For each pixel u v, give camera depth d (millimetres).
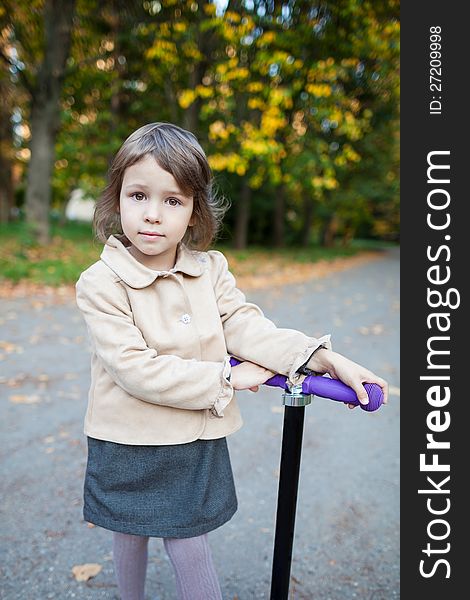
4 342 4758
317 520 2258
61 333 5148
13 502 2311
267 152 9281
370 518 2285
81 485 2461
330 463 2777
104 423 1293
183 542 1321
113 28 10711
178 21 10039
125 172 1253
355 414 3467
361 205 23156
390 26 9344
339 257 17516
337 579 1904
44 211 10711
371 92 11430
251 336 1325
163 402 1217
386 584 1887
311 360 1257
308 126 11125
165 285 1315
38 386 3721
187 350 1291
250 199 18000
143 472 1278
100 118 12781
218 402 1213
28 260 8742
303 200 21000
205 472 1312
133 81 12375
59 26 10023
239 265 11555
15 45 10578
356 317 6812
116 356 1209
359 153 15328
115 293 1269
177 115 12391
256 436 3055
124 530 1285
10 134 15375
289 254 16156
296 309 7191
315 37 9469
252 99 9664
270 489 2488
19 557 1960
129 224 1243
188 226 1396
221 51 10211
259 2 9234
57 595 1779
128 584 1469
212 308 1356
